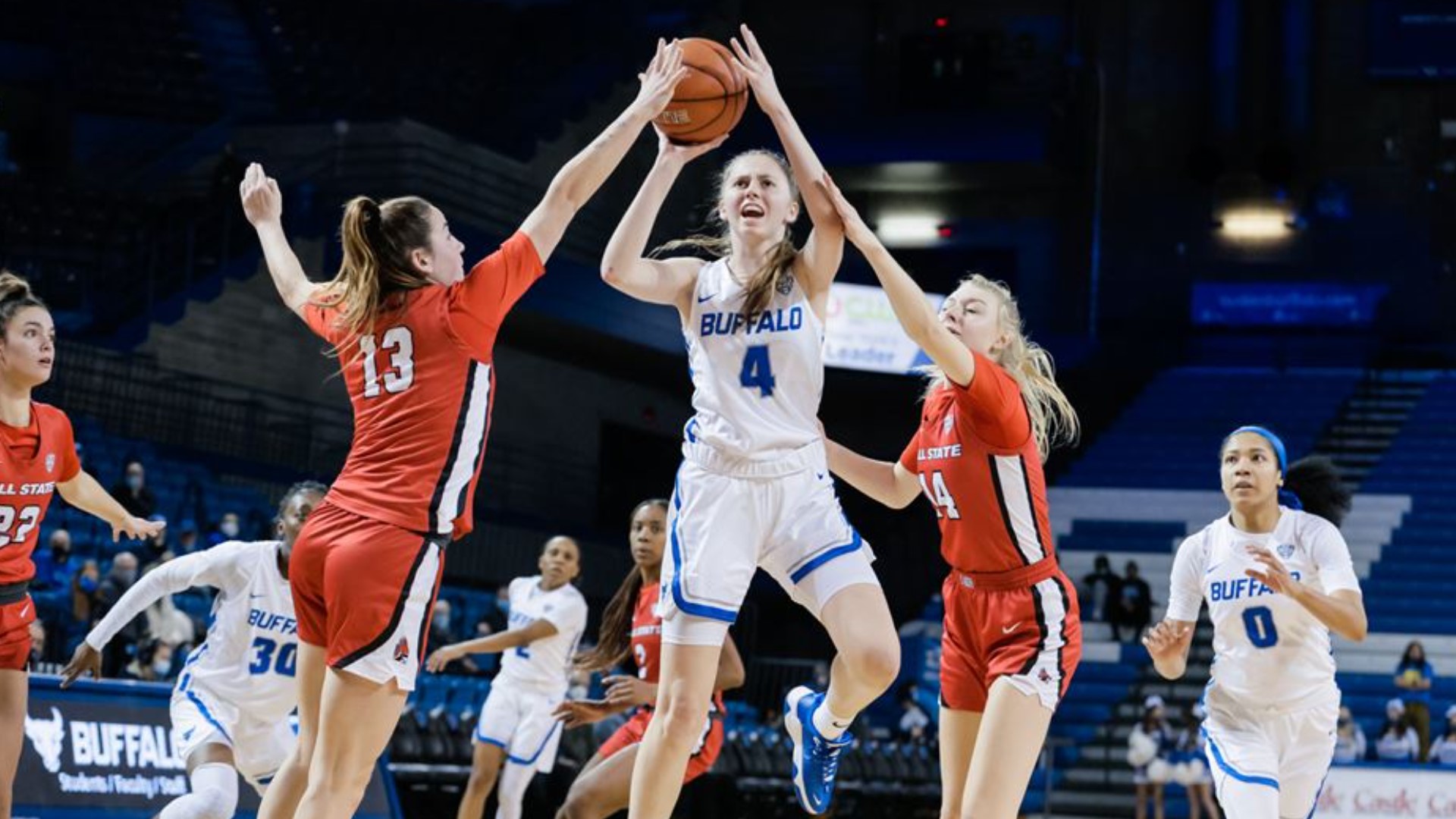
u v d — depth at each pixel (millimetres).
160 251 23562
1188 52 33219
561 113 27984
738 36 32750
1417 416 29734
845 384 29031
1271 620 6973
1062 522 27922
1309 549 6984
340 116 26297
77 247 23688
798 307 5547
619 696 8219
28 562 6680
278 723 7988
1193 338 32219
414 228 5262
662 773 5438
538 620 11438
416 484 5125
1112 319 32812
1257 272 32562
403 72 27922
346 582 5059
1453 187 32219
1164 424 30156
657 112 5414
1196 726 19812
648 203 5574
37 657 12594
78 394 20438
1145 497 28172
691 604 5445
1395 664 23688
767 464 5492
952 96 30906
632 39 29906
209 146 26078
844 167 30891
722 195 5707
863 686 5641
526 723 11688
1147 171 33125
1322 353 31641
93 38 26922
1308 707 7027
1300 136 32219
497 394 26328
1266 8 32469
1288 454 28875
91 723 9688
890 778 18734
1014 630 6242
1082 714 23156
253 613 7777
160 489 19266
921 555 28328
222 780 7547
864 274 29750
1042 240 32219
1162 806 19906
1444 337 31906
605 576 26047
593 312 25328
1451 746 19000
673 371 28031
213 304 22531
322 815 5043
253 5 28062
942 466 6324
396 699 5137
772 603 27703
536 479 26766
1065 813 21312
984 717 6219
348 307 5254
